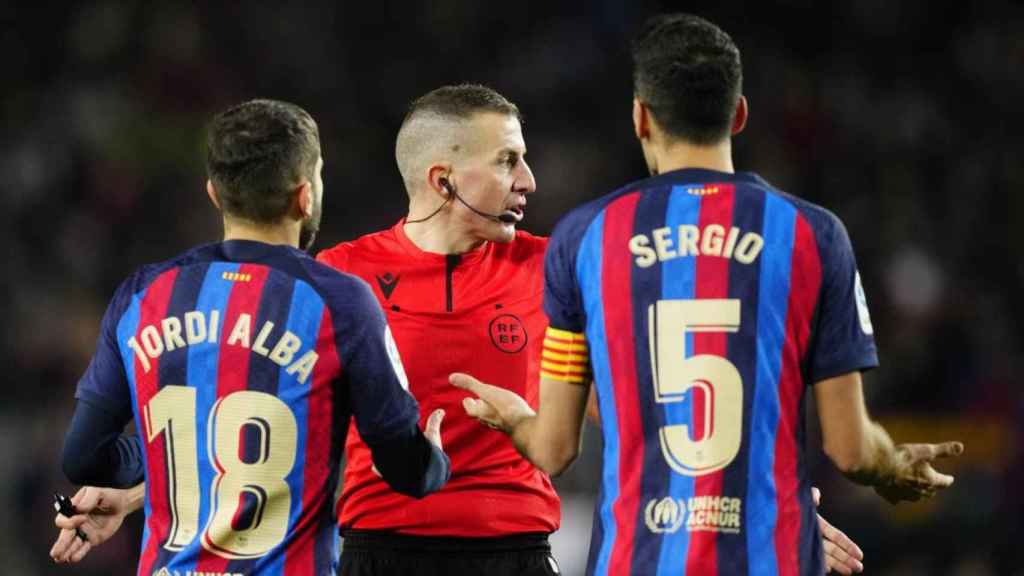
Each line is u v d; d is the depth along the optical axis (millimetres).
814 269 12742
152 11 59125
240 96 58375
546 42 62062
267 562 12844
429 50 62156
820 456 37094
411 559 16031
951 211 55281
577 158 57250
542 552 16406
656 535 12578
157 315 13250
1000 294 51000
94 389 13414
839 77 61594
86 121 54969
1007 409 41438
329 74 60625
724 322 12680
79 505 14406
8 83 56781
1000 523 37750
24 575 38438
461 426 16031
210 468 12961
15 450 41000
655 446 12734
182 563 12891
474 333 16141
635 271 12914
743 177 13117
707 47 13078
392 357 13383
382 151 58688
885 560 36844
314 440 13055
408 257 16453
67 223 51781
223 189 13398
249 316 13102
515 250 16719
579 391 13422
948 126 60031
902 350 45031
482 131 16156
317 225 13906
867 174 57031
